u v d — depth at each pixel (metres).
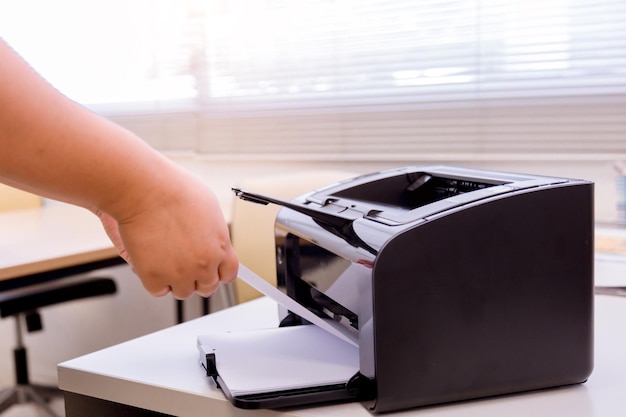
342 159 2.19
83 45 2.80
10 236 1.98
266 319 1.06
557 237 0.75
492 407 0.72
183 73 2.53
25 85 0.54
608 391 0.75
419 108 2.02
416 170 1.09
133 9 2.62
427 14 1.99
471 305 0.72
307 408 0.72
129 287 2.76
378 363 0.69
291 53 2.26
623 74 1.74
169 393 0.78
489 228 0.72
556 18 1.81
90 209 0.70
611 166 1.76
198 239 0.64
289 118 2.30
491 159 1.93
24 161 0.55
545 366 0.75
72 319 2.98
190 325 1.04
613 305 1.08
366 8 2.10
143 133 2.69
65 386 0.87
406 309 0.70
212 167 2.52
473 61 1.93
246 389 0.71
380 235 0.72
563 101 1.81
